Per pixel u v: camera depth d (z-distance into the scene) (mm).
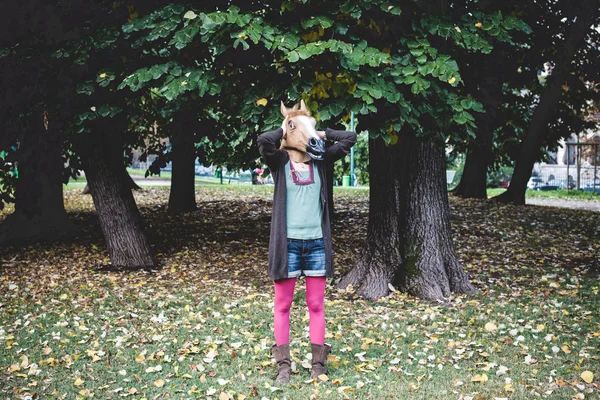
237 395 4637
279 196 4770
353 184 31797
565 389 4715
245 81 7352
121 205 10227
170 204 17438
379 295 8062
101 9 8820
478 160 20781
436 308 7344
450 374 5098
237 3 7309
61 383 4945
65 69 8398
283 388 4746
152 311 7344
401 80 6297
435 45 7184
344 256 11055
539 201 24453
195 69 7078
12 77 8570
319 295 4926
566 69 13219
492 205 18172
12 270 10125
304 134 4715
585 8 12727
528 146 18984
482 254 11227
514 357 5531
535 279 9156
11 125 9117
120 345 5922
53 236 13141
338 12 6629
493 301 7777
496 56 8109
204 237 13195
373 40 7238
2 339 6172
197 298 8000
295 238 4781
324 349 4980
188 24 6812
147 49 8352
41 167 9625
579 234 13586
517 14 8914
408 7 7078
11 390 4770
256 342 6027
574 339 6086
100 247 12094
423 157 8211
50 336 6297
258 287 8695
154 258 10555
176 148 10469
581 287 8531
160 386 4836
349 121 6977
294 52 5840
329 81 6379
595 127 20891
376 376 5023
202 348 5789
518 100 19344
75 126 8273
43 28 9328
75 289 8594
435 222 8219
